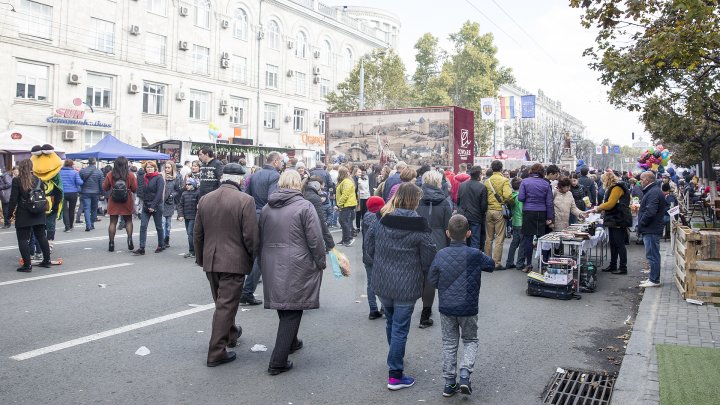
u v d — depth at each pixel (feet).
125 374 15.70
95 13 101.40
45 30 94.02
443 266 14.87
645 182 28.55
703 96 37.76
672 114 46.62
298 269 16.10
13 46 88.99
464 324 15.03
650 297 25.88
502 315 23.34
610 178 36.73
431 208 22.58
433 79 183.93
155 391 14.57
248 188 26.37
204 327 20.44
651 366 16.34
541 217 32.35
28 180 28.99
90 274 29.25
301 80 154.20
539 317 23.06
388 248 15.49
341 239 45.57
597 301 26.07
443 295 14.83
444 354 15.05
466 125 63.16
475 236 32.76
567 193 33.76
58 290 25.49
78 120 97.25
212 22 126.21
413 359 17.72
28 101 91.04
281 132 147.33
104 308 22.58
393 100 137.90
